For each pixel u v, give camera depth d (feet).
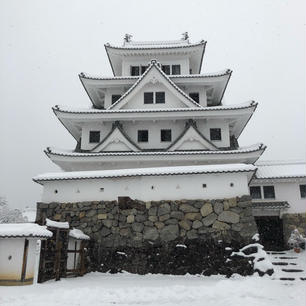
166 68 83.87
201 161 64.64
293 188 71.26
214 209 43.70
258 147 62.95
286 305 24.47
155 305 24.93
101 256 44.73
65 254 39.27
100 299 26.78
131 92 71.97
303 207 69.67
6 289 30.50
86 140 72.02
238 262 39.93
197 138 67.10
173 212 44.50
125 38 89.61
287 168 75.36
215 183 45.11
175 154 63.00
